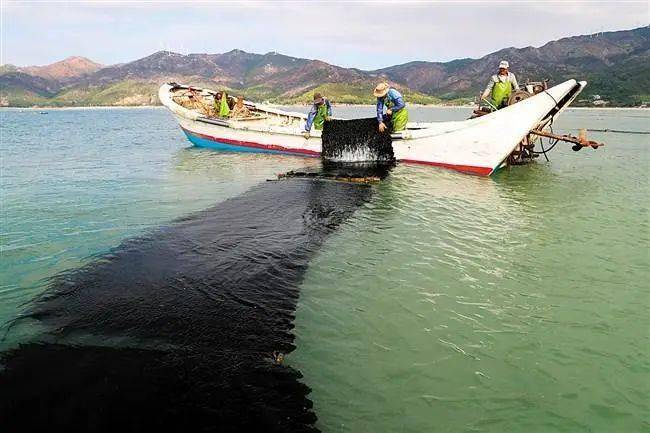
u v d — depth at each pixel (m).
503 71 14.92
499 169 15.60
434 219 9.45
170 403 3.90
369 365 4.56
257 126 18.97
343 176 13.66
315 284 6.36
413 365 4.57
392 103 15.18
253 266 6.96
